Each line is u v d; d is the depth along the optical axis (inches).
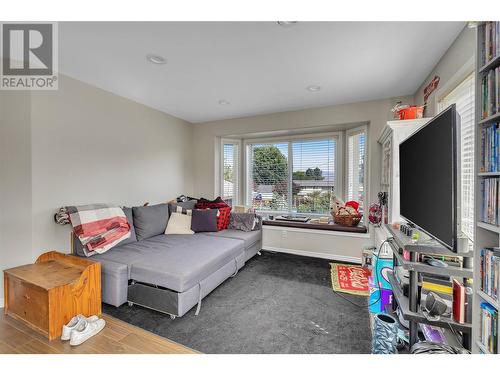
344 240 131.6
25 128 83.4
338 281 103.8
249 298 88.9
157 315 76.9
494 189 40.8
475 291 44.8
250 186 177.9
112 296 79.1
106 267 80.1
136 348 60.4
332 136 153.3
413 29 64.8
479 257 44.5
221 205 146.8
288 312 79.4
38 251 86.2
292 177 165.8
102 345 61.2
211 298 88.8
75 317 67.5
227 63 84.5
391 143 89.6
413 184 64.2
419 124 84.7
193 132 172.2
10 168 81.8
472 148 65.5
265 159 173.0
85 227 90.2
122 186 118.6
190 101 125.3
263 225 151.8
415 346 50.9
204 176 169.6
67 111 94.7
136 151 126.3
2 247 81.4
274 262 129.2
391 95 116.0
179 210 133.7
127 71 90.7
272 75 94.5
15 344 61.1
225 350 61.0
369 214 119.0
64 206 93.7
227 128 161.0
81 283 70.7
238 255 111.5
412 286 55.4
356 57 80.3
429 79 92.6
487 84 43.0
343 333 68.4
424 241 58.4
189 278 75.6
